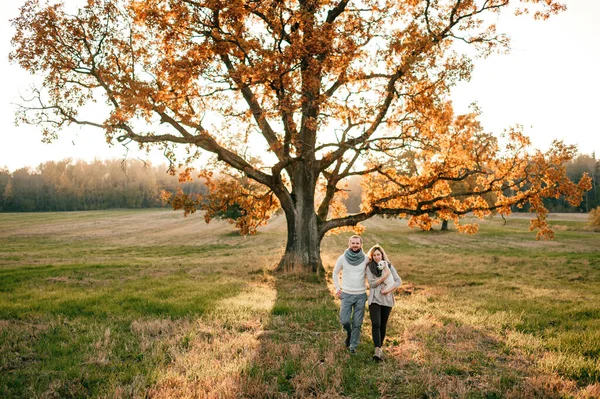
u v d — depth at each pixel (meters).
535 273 18.11
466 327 7.85
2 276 14.74
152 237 50.53
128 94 12.41
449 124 16.05
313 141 16.97
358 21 14.16
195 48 13.46
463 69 14.49
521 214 86.19
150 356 6.13
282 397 4.84
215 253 33.22
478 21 15.54
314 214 17.16
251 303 10.00
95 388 4.96
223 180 18.77
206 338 7.02
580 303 10.67
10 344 6.54
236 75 12.42
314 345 6.80
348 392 5.01
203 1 12.83
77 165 126.44
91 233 55.44
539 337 7.24
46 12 13.57
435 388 5.10
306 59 12.98
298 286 13.61
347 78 14.12
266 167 18.03
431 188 18.17
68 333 7.23
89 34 13.95
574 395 4.78
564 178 15.23
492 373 5.56
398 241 43.16
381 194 19.42
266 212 20.19
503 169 16.30
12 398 4.68
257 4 13.25
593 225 48.44
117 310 9.03
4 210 112.94
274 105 12.80
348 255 6.58
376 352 6.04
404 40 13.65
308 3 13.58
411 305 10.27
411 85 14.86
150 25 13.73
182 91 13.57
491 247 34.47
